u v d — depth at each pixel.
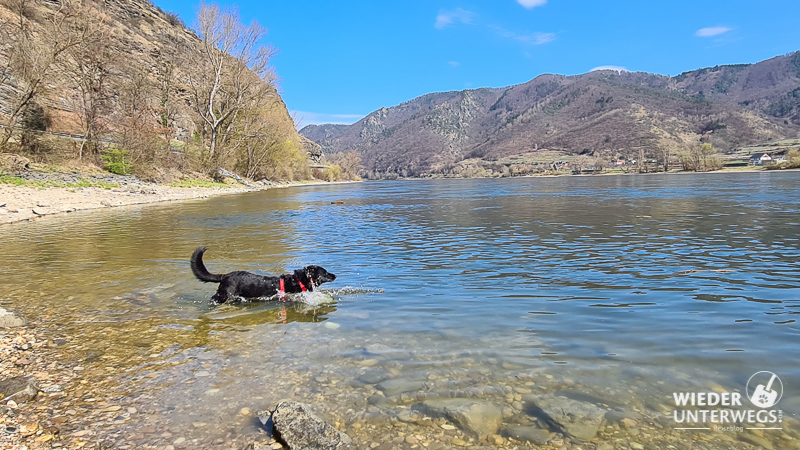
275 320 4.74
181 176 35.00
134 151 30.55
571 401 2.88
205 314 5.01
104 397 3.08
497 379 3.20
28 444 2.53
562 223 12.95
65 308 5.20
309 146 108.50
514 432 2.58
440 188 49.88
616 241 9.41
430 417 2.76
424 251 8.70
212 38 41.56
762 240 9.05
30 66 25.14
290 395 3.06
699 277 6.12
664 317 4.46
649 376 3.19
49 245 9.54
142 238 10.58
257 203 23.08
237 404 2.96
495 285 5.93
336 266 7.37
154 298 5.65
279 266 7.43
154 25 66.44
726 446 2.39
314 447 2.46
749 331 4.02
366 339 4.06
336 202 24.17
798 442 2.41
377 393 3.06
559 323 4.34
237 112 45.81
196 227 12.75
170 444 2.54
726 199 19.97
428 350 3.75
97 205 19.08
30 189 19.44
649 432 2.54
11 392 3.09
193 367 3.54
